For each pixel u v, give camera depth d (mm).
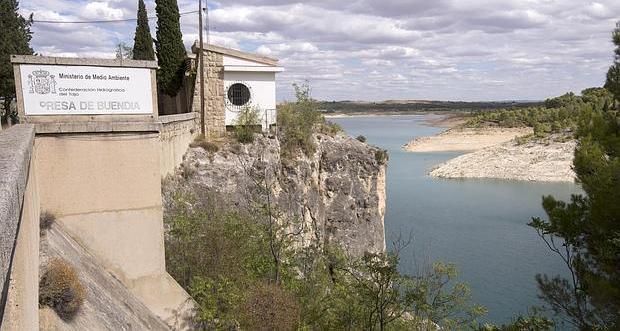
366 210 35562
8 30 31375
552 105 170250
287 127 31125
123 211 13281
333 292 17438
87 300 9992
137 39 36250
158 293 13938
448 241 47375
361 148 36000
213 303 14430
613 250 11359
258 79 28562
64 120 13266
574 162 13078
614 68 12664
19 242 5441
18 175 4965
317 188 32844
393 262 15797
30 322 6285
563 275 37594
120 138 13062
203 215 19703
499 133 148375
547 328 12977
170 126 21891
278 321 14695
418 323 16703
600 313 11367
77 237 12695
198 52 27688
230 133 27984
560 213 12812
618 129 12539
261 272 18250
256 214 22031
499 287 35500
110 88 13672
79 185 12688
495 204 65188
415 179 86375
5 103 31750
